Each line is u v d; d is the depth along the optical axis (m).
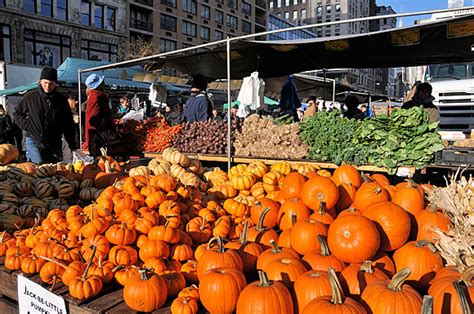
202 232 2.76
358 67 8.98
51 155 5.66
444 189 2.48
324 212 2.47
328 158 5.73
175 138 7.26
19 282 2.51
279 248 2.24
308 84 13.31
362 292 1.77
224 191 3.47
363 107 15.69
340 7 101.25
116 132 7.44
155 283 2.06
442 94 11.30
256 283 1.84
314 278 1.82
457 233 2.06
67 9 30.56
